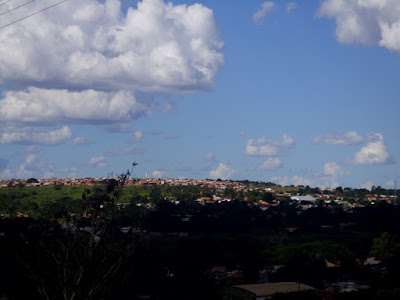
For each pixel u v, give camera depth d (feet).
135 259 108.88
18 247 74.69
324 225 377.50
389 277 177.99
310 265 193.16
